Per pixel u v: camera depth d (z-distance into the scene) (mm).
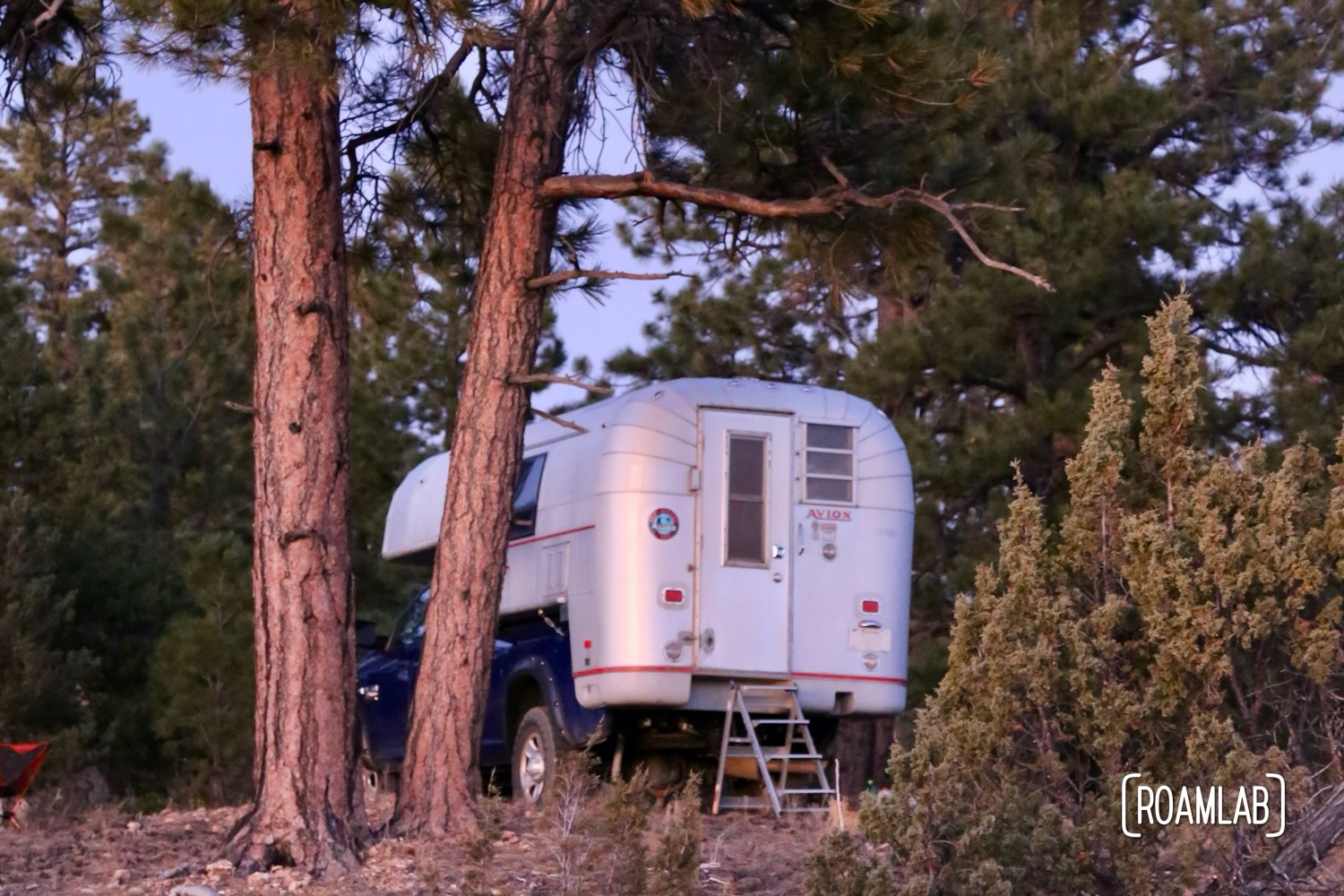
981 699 14336
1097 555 15164
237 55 15711
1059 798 14125
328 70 16031
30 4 21344
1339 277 30984
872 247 20625
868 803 13055
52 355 47406
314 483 17078
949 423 35219
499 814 14938
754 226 20797
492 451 18844
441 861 16172
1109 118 33312
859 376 33625
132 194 27016
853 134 19641
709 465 22375
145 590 33438
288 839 16047
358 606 41281
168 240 40688
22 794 19500
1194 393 15578
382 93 21062
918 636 34625
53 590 31000
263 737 16578
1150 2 37281
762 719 22781
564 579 23141
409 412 43000
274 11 15789
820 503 22781
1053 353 33562
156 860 16391
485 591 18547
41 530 30375
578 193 19047
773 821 21094
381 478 41000
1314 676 14086
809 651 22422
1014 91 31828
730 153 19656
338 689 16766
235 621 30641
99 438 36781
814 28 18266
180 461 39781
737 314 40281
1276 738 14734
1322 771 14086
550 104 19453
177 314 41156
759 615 22234
